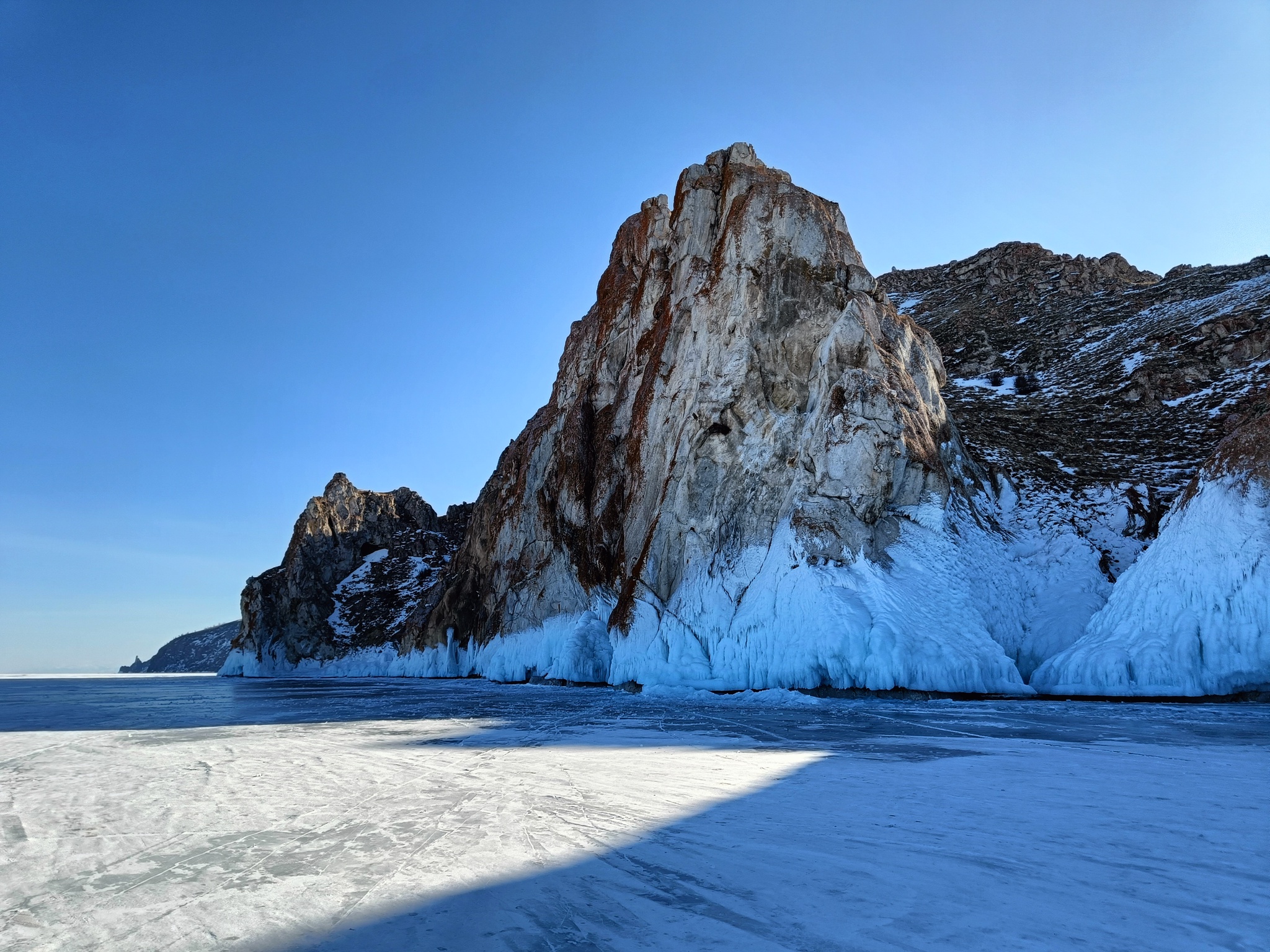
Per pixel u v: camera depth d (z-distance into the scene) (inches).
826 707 796.0
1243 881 201.9
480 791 355.9
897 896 196.5
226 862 243.0
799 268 1280.8
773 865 227.0
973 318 3363.7
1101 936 164.7
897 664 882.8
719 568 1182.9
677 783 369.4
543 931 177.3
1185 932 165.9
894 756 445.4
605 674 1448.1
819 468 1101.1
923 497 1087.0
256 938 177.6
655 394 1483.8
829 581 1008.2
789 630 998.4
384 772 425.7
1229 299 2444.6
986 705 783.1
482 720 755.4
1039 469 1403.8
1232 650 779.4
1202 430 1605.6
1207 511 863.1
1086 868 216.8
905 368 1217.4
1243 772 374.9
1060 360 2554.1
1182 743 489.1
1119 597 915.4
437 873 226.2
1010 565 1096.8
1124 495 1222.3
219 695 1450.5
